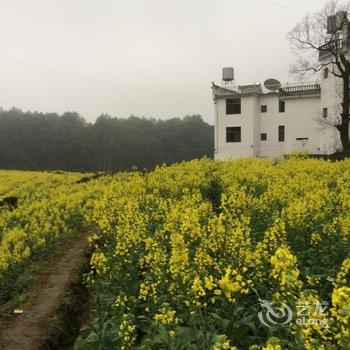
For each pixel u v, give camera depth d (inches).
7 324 327.6
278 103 1734.7
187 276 261.7
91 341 279.9
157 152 4082.2
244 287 254.2
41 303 358.3
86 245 512.1
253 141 1732.3
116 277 341.7
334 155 1162.6
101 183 983.6
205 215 433.7
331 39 1387.8
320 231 381.4
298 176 716.0
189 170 848.3
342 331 173.0
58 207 730.2
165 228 379.6
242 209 463.5
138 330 298.5
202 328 248.1
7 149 3700.8
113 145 4020.7
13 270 452.8
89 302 398.6
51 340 311.3
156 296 284.0
